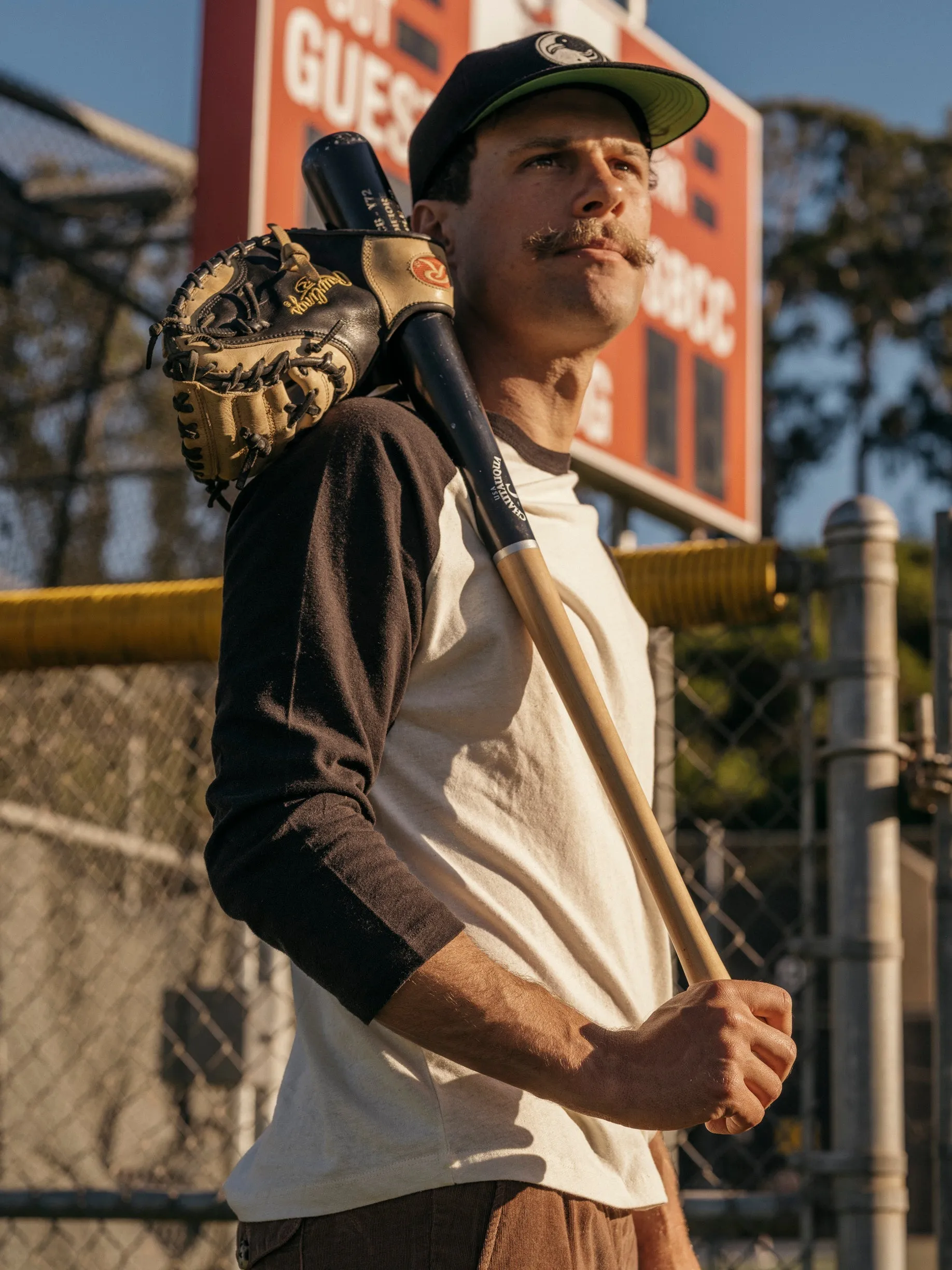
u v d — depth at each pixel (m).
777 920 2.26
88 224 6.02
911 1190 5.10
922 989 5.48
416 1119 1.08
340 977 0.99
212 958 3.58
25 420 5.86
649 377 5.95
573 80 1.31
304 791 1.02
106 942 3.65
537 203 1.31
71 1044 3.53
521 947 1.12
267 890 1.01
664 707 2.56
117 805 3.53
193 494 5.59
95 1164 3.37
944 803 1.98
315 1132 1.12
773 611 2.05
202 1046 2.77
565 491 1.35
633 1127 1.01
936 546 2.06
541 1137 1.09
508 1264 1.05
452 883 1.13
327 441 1.13
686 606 2.05
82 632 2.16
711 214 6.53
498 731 1.16
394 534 1.12
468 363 1.35
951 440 19.73
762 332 20.05
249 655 1.08
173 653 2.15
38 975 3.53
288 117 4.96
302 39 5.03
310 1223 1.09
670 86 1.34
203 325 1.10
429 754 1.15
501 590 1.18
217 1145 3.21
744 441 6.52
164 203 5.95
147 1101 3.34
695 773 10.60
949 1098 1.92
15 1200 2.19
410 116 5.43
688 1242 1.38
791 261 20.00
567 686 1.15
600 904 1.18
